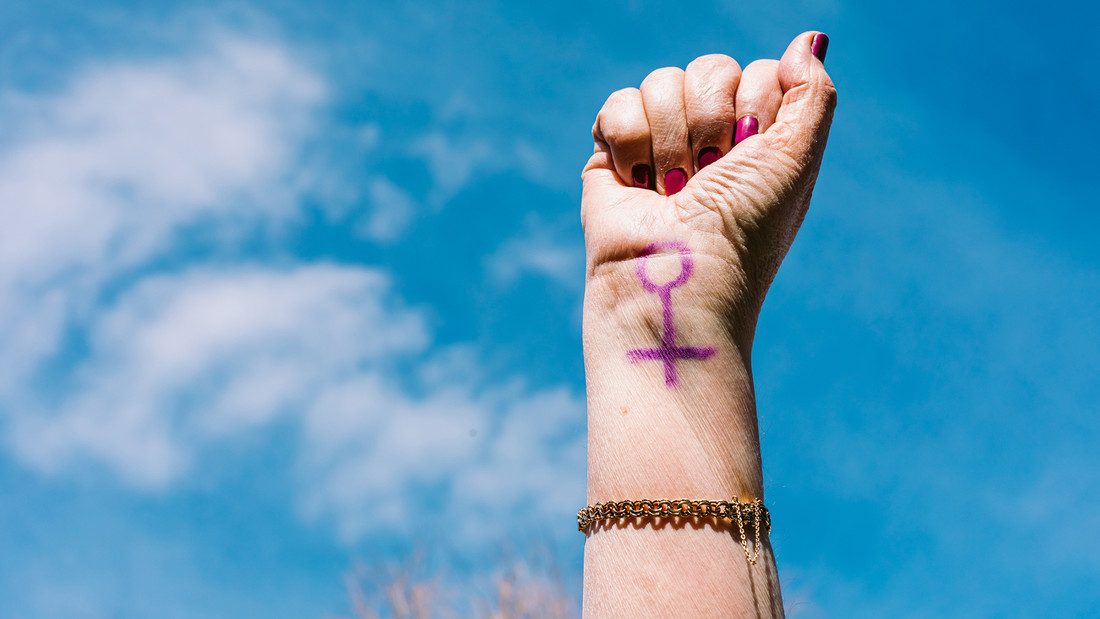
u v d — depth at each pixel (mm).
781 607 470
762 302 518
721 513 465
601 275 514
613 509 471
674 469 473
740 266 504
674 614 452
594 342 507
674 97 530
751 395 496
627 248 509
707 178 513
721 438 480
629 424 483
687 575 457
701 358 489
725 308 497
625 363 494
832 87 529
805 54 532
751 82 528
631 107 533
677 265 500
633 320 498
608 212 523
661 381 487
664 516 465
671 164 527
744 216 505
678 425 479
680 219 508
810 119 519
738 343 498
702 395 484
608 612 461
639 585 458
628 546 465
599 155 555
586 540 482
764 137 516
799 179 513
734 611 454
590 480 490
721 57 540
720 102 524
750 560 464
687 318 493
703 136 524
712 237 503
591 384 503
